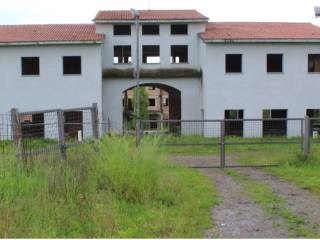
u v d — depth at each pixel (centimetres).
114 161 973
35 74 3553
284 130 3578
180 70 3766
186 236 695
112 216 759
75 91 3531
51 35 3588
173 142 1867
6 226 636
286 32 3659
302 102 3591
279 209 916
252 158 1794
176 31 3825
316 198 1037
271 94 3578
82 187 865
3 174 816
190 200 974
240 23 4016
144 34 3788
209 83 3550
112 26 3750
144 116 5634
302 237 713
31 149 972
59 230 673
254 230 757
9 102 3522
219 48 3544
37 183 808
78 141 1183
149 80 3788
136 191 941
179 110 4194
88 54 3528
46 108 3528
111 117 3719
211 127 3469
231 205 961
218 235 721
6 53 3512
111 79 3716
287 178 1344
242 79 3562
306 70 3581
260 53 3562
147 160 1000
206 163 1738
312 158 1616
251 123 3575
